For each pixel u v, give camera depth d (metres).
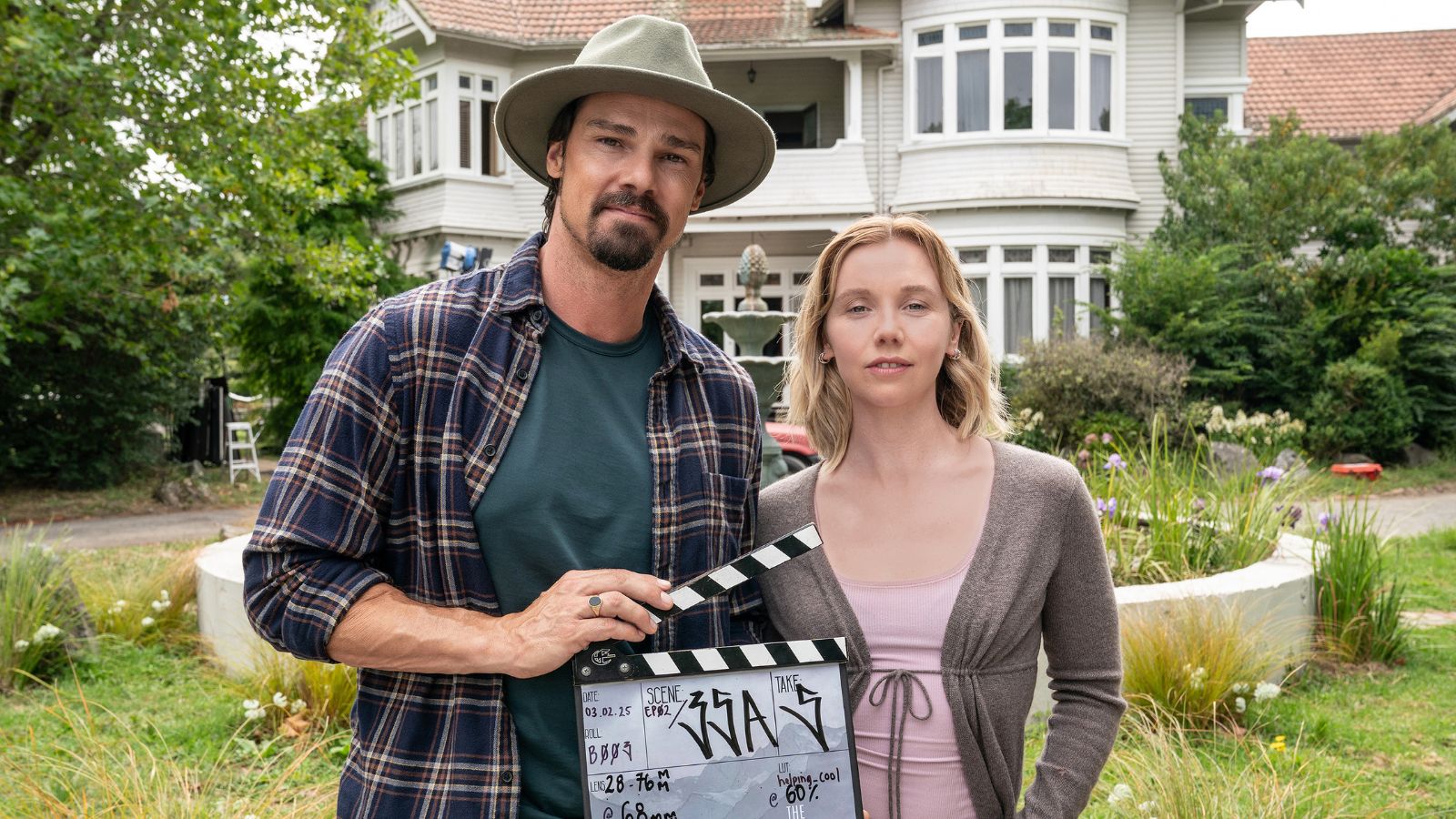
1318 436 15.38
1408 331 15.57
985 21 17.84
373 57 11.87
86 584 7.12
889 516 2.12
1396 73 21.72
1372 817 3.94
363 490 1.86
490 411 1.95
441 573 1.91
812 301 2.21
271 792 3.65
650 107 2.02
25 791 3.67
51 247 9.77
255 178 11.45
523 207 19.77
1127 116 18.45
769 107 19.86
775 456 7.98
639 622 1.79
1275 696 4.92
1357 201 16.77
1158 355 15.66
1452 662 5.93
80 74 9.77
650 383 2.10
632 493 2.01
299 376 17.58
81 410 15.75
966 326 2.21
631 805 1.81
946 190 18.06
